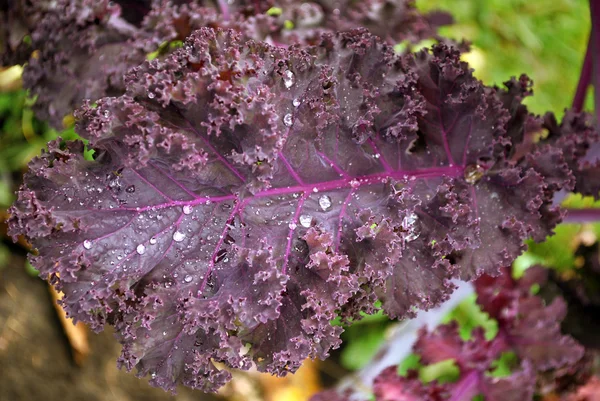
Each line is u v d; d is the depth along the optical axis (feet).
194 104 1.75
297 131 1.80
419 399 2.25
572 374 2.41
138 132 1.73
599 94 2.16
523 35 3.54
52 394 2.72
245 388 3.05
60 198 1.74
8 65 2.06
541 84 3.45
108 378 2.86
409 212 1.84
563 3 3.61
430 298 1.85
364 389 2.50
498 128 1.93
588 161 2.05
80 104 1.97
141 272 1.75
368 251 1.80
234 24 1.98
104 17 1.96
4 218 2.87
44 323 2.83
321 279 1.78
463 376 2.27
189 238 1.77
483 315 3.01
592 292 2.46
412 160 1.91
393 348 2.49
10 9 2.02
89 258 1.73
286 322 1.78
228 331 1.78
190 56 1.76
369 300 1.84
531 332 2.23
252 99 1.74
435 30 2.16
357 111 1.84
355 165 1.86
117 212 1.75
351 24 2.05
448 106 1.93
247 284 1.77
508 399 2.21
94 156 1.77
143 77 1.75
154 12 1.96
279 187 1.81
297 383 3.09
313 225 1.81
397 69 1.90
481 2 3.53
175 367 1.78
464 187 1.92
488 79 3.41
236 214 1.79
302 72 1.79
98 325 1.75
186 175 1.76
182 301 1.75
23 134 2.98
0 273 2.86
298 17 2.03
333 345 1.78
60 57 1.98
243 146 1.76
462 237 1.85
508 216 1.91
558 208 1.93
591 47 2.20
